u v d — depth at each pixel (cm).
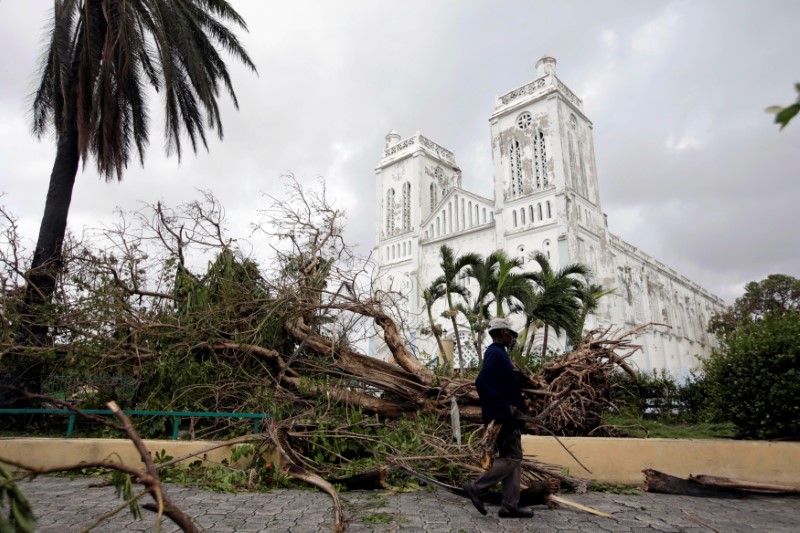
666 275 4516
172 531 340
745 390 643
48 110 1072
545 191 3306
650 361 3694
